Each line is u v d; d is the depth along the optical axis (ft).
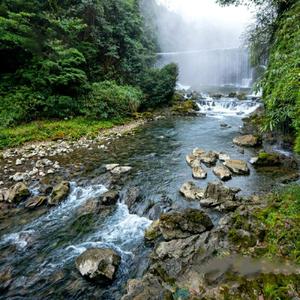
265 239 13.23
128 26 62.75
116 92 48.57
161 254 13.44
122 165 27.45
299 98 13.53
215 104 58.54
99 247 15.52
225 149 31.37
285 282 10.01
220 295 9.82
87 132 39.45
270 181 22.08
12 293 12.59
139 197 20.68
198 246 13.44
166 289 10.81
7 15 40.42
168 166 27.02
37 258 14.83
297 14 25.66
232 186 21.59
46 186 22.79
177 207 18.94
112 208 19.67
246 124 43.04
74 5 49.90
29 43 40.70
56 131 37.83
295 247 12.00
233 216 15.66
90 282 13.01
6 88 39.68
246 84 82.28
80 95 44.83
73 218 18.61
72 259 14.69
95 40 52.34
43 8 46.52
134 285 11.48
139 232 16.89
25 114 38.01
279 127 27.99
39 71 40.75
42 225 17.88
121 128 43.78
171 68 61.98
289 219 13.91
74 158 29.91
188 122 47.50
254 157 26.84
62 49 42.24
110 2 56.59
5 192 21.30
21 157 29.81
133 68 60.85
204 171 24.44
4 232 17.12
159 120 49.88
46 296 12.37
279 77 17.92
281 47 26.30
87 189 22.59
